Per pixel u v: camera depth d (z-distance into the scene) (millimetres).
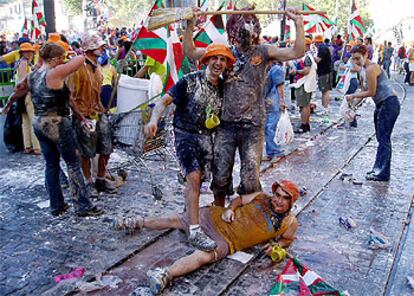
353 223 4738
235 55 3979
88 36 4996
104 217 4871
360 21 14891
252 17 3926
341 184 6125
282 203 3990
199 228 3936
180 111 4035
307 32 15734
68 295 3430
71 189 4848
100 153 5340
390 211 5184
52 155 4785
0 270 3770
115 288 3539
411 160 7391
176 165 6805
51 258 3979
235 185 5938
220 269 3814
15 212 5000
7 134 7582
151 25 4066
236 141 4184
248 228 4051
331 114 11484
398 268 3963
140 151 5266
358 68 6242
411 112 12023
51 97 4453
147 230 4520
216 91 3988
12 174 6410
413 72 19016
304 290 3350
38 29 11719
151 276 3473
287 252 4105
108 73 6102
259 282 3680
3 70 9586
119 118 5309
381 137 6172
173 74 6168
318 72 11109
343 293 3371
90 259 3957
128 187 5828
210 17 6395
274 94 6910
